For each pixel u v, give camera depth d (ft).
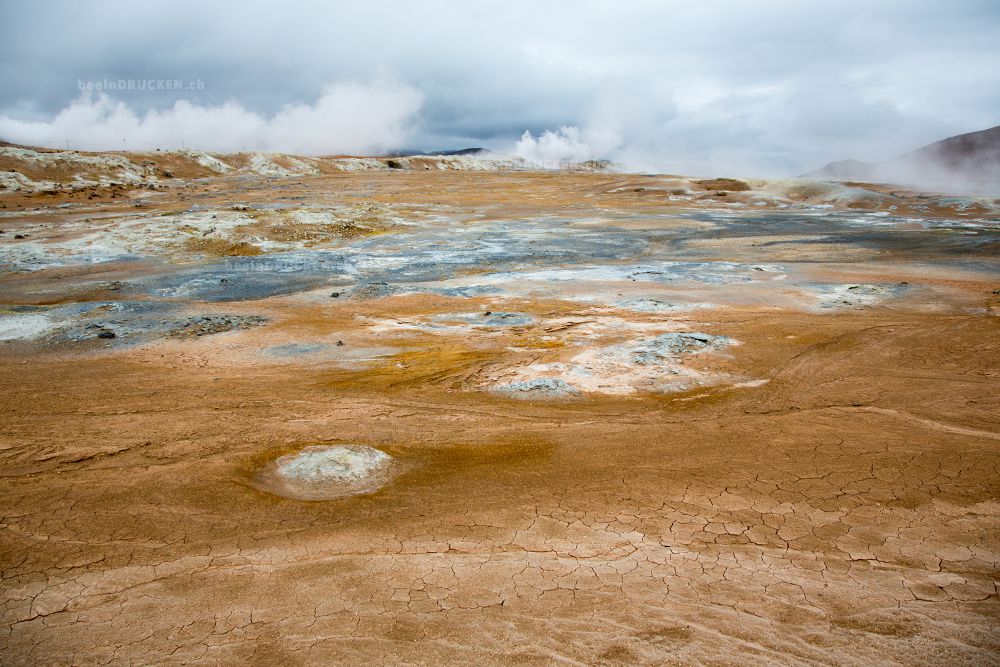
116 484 24.61
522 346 46.60
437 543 20.45
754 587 17.94
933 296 60.70
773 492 23.49
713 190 195.72
